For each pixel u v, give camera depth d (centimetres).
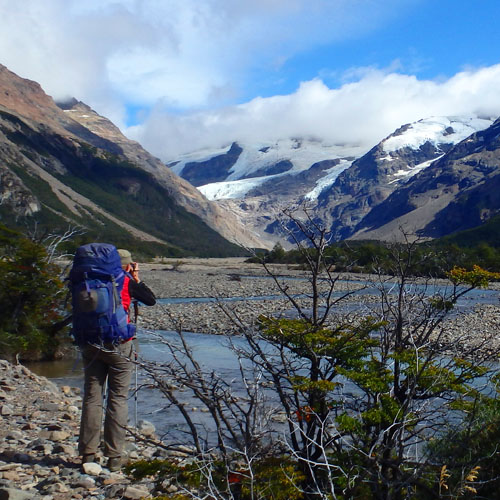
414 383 379
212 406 398
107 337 579
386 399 387
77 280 587
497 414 423
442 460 387
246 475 364
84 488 531
